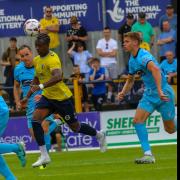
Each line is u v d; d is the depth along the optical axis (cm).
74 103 4859
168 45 5491
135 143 4819
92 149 4766
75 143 4800
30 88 3478
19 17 5841
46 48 3316
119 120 4825
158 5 5719
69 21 5756
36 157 4341
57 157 4200
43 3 5800
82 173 3197
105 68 5469
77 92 4850
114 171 3209
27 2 5825
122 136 4825
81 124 3606
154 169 3197
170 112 3388
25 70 3856
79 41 5506
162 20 5581
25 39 5828
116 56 5612
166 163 3441
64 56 5716
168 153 4094
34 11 5828
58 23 5684
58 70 3309
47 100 3422
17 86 3975
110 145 4831
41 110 3416
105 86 4959
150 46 5506
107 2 5756
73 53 5494
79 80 4875
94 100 4975
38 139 3391
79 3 5766
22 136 4853
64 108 3438
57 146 4688
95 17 5769
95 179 2945
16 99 3969
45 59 3328
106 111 4828
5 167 2609
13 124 4859
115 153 4322
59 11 5781
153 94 3347
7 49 5469
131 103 4850
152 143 4803
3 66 5719
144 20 5491
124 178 2927
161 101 3350
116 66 5591
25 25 4034
